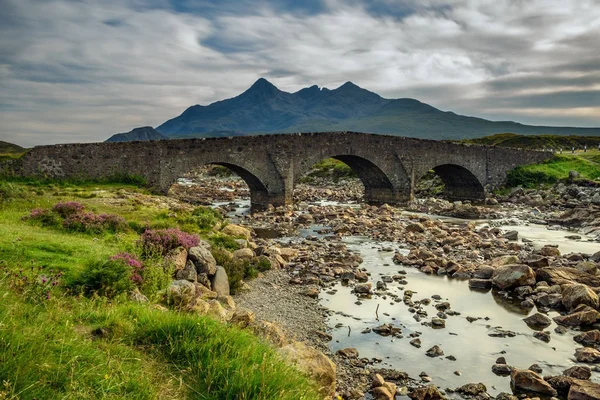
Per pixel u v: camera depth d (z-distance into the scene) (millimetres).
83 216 19203
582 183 57625
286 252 24219
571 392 9633
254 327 10523
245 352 7137
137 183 37750
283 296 17312
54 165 34500
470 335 13758
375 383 10125
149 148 38406
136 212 25734
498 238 31391
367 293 17953
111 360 6262
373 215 42750
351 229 34000
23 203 24547
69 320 7719
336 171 91562
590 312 14484
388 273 21406
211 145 41750
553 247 25328
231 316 12336
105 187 34844
